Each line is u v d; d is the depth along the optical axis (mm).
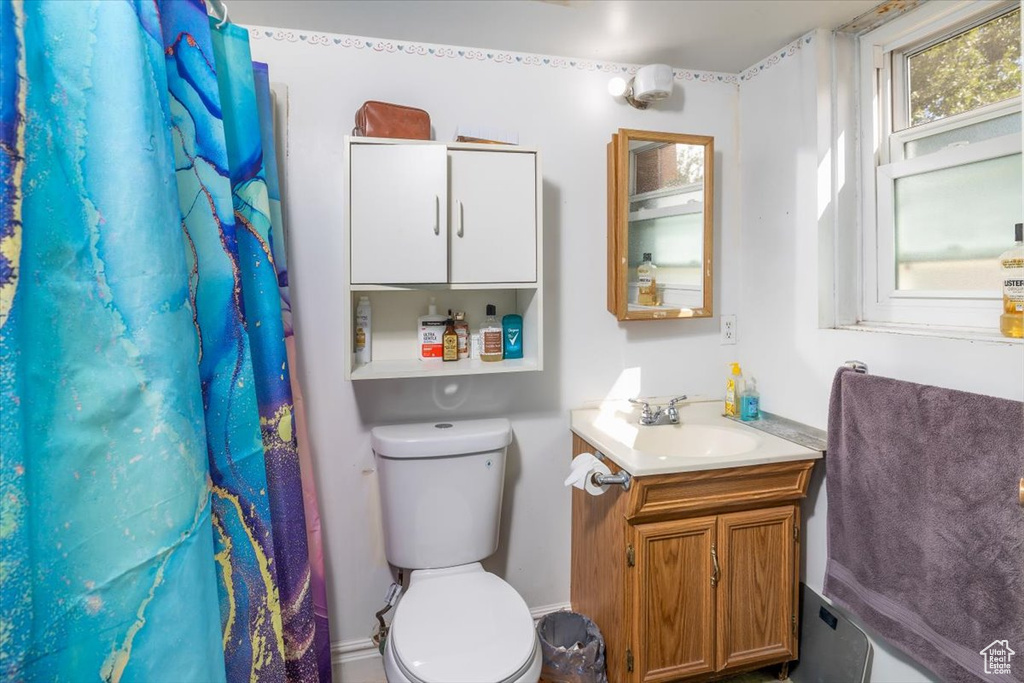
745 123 1962
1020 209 1277
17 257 627
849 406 1447
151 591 742
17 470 618
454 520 1582
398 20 1561
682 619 1514
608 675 1612
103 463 720
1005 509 1079
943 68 1473
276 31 1593
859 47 1664
